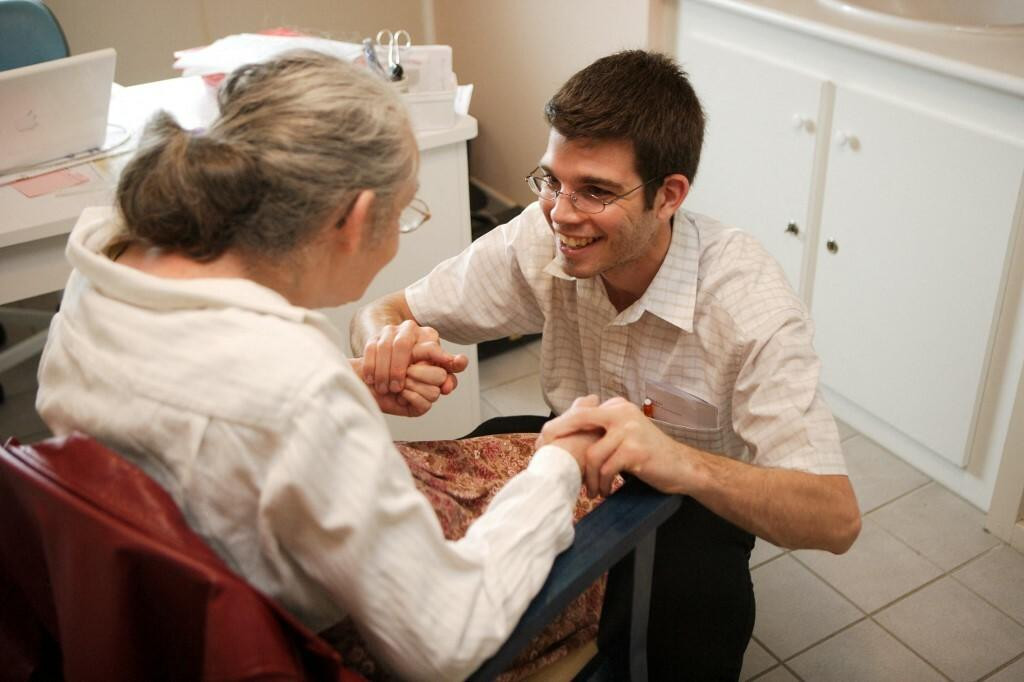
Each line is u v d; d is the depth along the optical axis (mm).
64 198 1733
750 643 1849
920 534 2086
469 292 1502
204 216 827
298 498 782
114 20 2971
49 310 2709
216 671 725
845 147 2137
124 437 818
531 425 1571
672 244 1295
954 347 2045
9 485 829
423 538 832
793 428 1181
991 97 1826
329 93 837
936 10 2287
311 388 783
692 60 2498
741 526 1125
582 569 955
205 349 800
